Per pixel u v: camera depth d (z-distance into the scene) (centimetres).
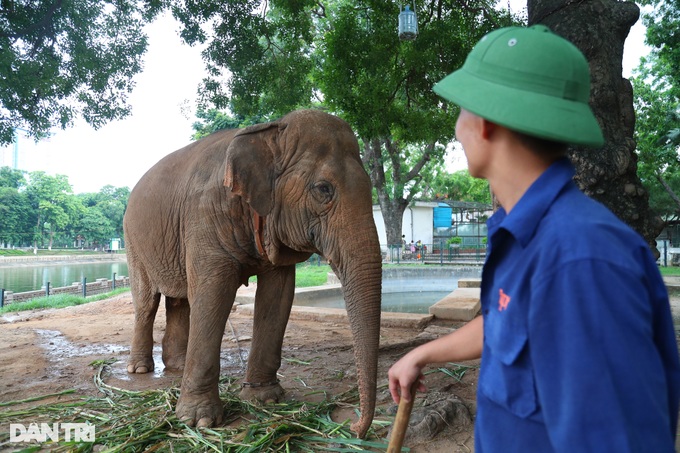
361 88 959
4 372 546
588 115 112
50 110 970
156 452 327
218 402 382
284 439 337
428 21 962
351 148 366
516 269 115
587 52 421
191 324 389
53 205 7831
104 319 945
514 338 114
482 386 129
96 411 408
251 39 1023
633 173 409
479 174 133
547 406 101
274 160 367
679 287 1312
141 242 493
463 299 969
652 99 2403
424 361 166
